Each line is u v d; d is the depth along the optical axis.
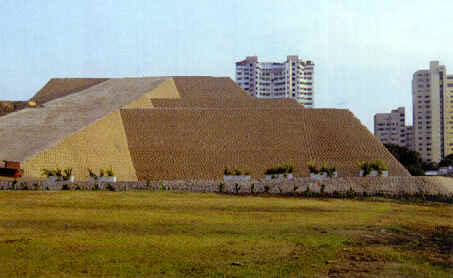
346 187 21.70
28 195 18.73
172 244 10.14
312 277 8.09
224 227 12.09
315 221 13.26
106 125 35.94
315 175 27.39
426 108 99.44
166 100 47.47
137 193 19.97
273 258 9.18
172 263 8.75
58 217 13.36
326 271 8.45
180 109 41.06
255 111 40.94
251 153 35.84
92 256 9.16
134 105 42.69
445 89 99.25
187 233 11.29
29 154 29.45
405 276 8.28
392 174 32.81
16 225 12.11
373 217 14.25
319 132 38.16
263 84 141.50
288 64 138.88
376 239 11.05
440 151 98.69
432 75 98.94
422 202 18.62
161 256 9.20
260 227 12.16
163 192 20.55
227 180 25.62
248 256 9.29
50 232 11.26
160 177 33.50
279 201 17.92
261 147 36.50
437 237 11.41
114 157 34.06
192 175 33.56
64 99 45.94
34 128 35.28
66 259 8.94
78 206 15.71
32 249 9.62
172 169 34.22
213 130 38.56
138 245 10.02
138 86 50.91
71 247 9.80
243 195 19.95
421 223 13.31
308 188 20.58
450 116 98.88
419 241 10.98
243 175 28.08
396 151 62.91
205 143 36.97
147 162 35.00
